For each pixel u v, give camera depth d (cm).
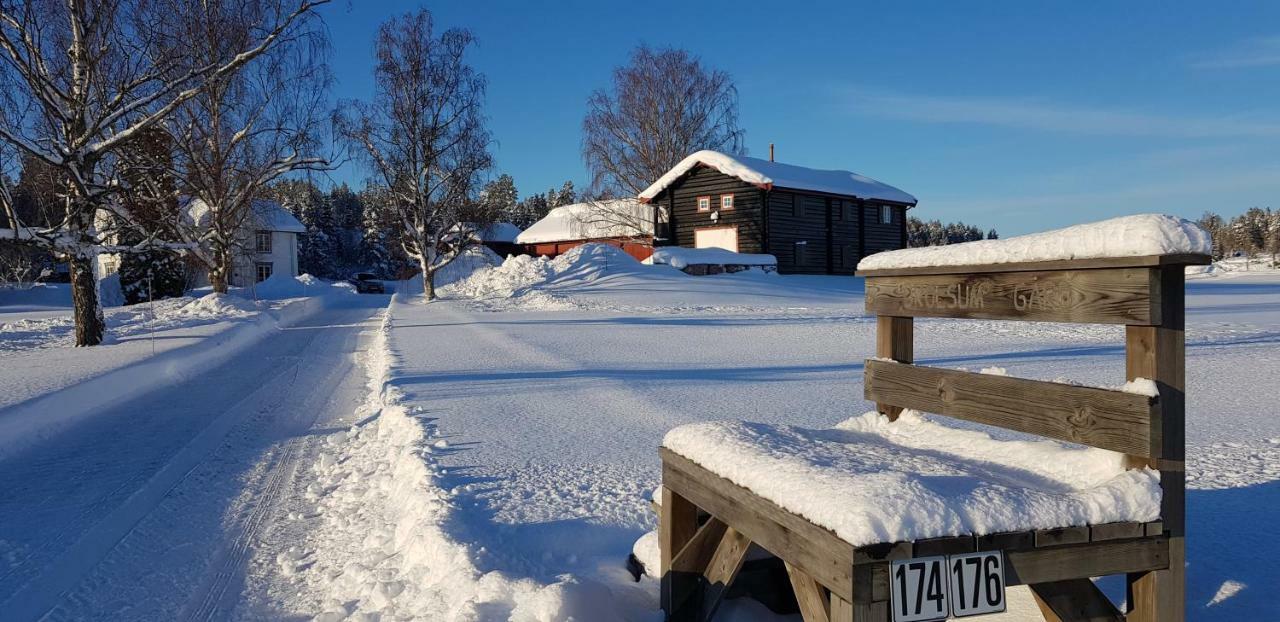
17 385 1049
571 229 5031
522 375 1101
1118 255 222
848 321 2019
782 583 332
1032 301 260
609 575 385
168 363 1367
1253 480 488
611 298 2891
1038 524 214
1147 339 224
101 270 5134
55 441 840
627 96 4706
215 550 502
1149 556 225
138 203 2292
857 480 223
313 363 1513
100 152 1686
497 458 624
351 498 596
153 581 454
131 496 628
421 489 535
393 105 3189
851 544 199
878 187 4872
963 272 289
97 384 1086
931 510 206
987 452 289
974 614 208
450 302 3134
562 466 596
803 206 4216
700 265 3681
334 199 10231
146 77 1697
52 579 461
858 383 988
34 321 2362
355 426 875
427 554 419
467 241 3516
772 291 3131
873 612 201
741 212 4088
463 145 3284
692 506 323
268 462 734
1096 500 220
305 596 421
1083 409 242
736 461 267
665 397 897
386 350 1465
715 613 321
